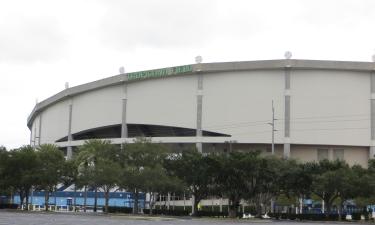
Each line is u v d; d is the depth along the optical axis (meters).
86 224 42.00
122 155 92.44
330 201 80.81
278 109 112.31
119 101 127.25
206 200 104.25
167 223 50.00
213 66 115.00
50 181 88.50
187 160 80.81
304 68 112.31
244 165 77.00
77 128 137.62
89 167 88.56
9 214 63.44
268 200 82.38
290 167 79.81
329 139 111.25
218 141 113.00
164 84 121.19
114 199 113.06
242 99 114.25
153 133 125.50
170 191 81.31
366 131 111.56
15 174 88.38
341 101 112.06
